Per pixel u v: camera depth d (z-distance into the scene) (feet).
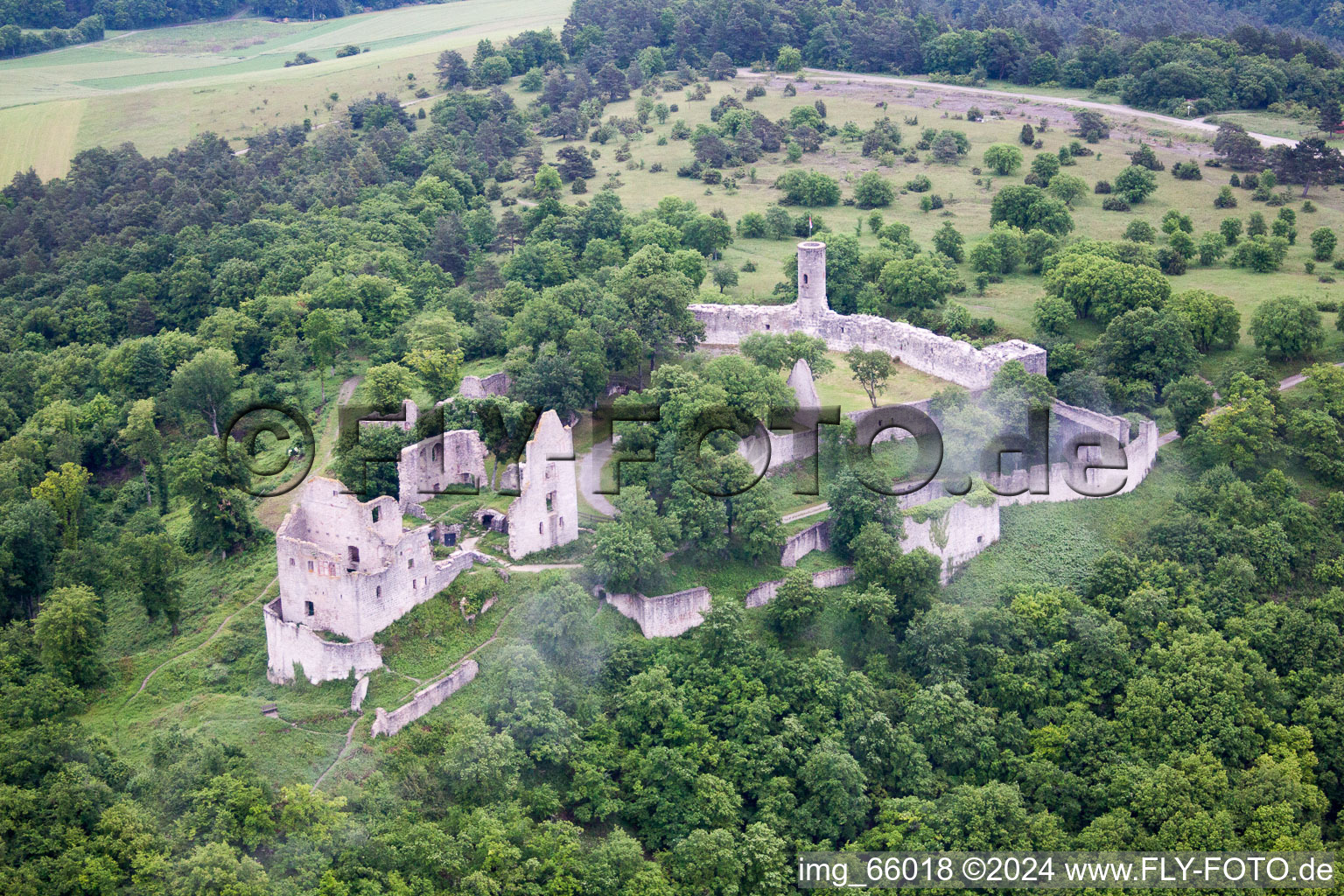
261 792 618.44
